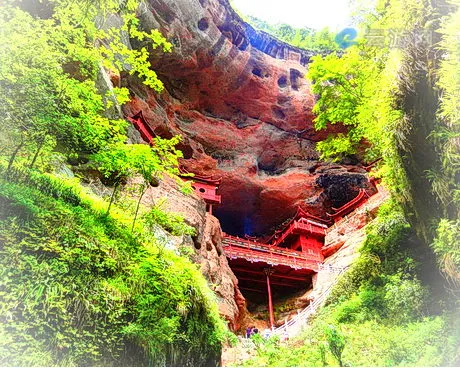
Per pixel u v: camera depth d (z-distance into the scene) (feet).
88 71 20.74
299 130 113.19
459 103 18.48
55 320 12.02
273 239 99.81
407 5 26.89
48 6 24.75
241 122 111.04
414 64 26.12
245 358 33.81
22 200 14.33
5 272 11.67
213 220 58.54
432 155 25.66
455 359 22.67
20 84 15.30
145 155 18.45
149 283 16.35
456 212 23.39
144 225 22.11
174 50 86.94
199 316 19.07
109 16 45.16
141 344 14.33
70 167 27.66
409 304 32.63
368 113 39.52
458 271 22.68
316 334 39.58
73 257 14.14
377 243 45.88
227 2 100.17
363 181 99.66
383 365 26.05
